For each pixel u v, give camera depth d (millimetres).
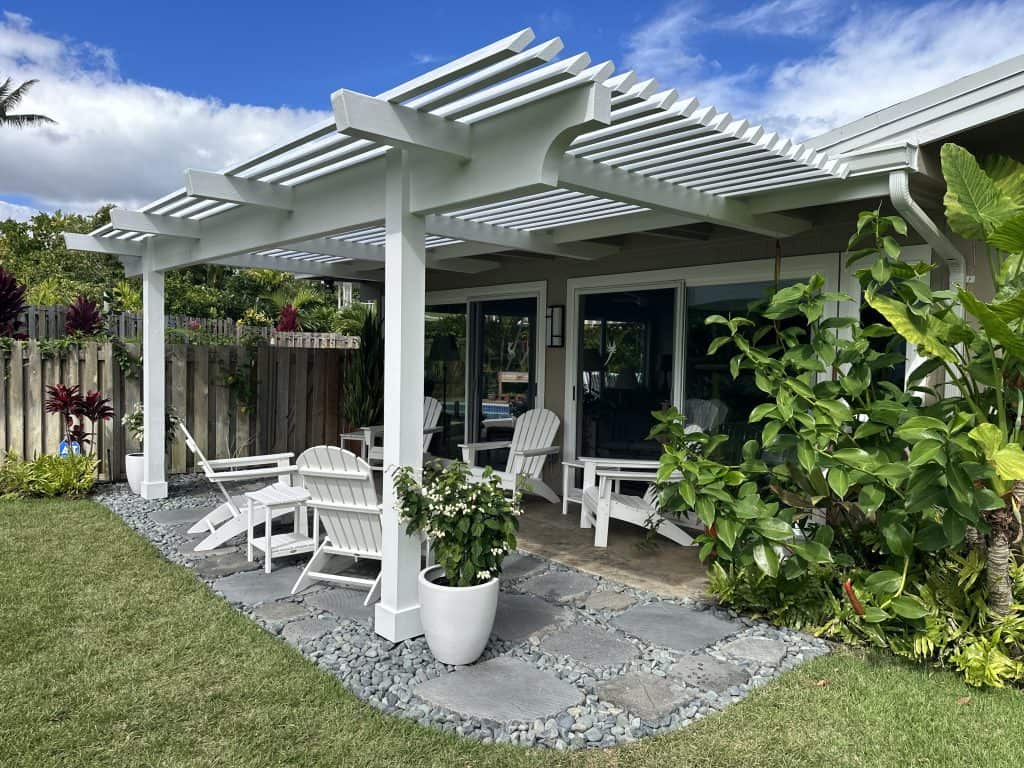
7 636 3529
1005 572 3408
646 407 6457
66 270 20281
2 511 6117
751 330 5641
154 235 6250
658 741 2746
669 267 6195
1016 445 3025
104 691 3020
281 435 8992
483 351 8297
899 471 3473
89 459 7176
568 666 3396
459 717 2912
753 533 3896
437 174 3416
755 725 2859
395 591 3627
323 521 4414
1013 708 3010
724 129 3291
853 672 3336
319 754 2619
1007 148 4273
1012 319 3168
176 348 8086
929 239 4184
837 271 5082
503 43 2473
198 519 6074
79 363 7523
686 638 3732
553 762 2609
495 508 3445
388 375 3646
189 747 2639
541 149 2920
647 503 5625
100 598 4074
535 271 7480
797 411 3887
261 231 5078
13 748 2600
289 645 3553
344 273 8523
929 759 2645
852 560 3965
